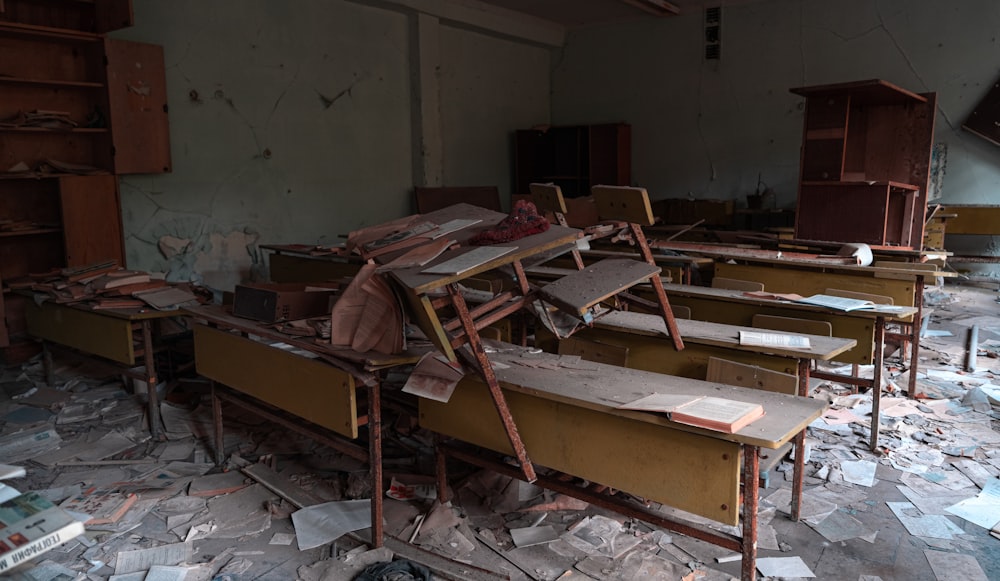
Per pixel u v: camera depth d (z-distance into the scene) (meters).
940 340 5.14
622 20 9.17
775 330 3.13
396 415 3.54
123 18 4.63
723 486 1.80
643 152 9.30
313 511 2.59
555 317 2.80
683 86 8.86
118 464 3.07
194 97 5.84
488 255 2.14
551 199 2.84
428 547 2.37
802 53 8.03
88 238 4.85
